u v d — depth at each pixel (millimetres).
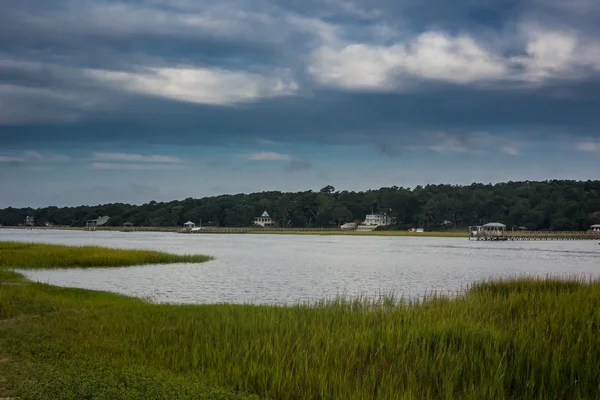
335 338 18000
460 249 115438
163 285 44750
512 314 22797
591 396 13820
